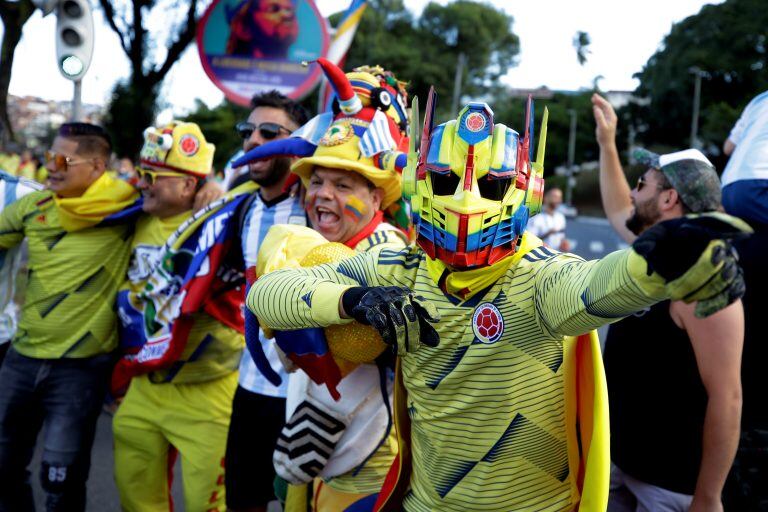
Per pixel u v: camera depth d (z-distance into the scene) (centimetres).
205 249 326
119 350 379
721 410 232
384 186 270
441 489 198
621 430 270
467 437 190
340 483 247
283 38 631
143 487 356
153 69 1769
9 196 398
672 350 254
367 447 240
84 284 363
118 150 1823
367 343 207
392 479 212
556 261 176
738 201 292
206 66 629
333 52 618
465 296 183
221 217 330
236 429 325
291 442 242
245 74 633
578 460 190
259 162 316
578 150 6444
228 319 340
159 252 345
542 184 182
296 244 221
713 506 238
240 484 324
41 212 368
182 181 353
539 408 185
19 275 437
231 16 627
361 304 164
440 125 183
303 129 287
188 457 340
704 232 124
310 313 180
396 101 288
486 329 181
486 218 172
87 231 364
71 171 356
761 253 281
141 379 351
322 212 269
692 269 125
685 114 4853
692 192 251
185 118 3362
